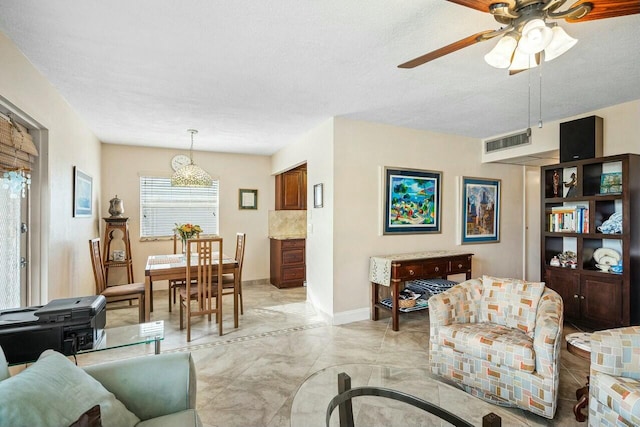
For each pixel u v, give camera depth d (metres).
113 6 1.67
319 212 3.95
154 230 5.13
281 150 5.32
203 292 3.29
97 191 4.45
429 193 4.23
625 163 2.99
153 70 2.42
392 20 1.81
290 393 2.21
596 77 2.58
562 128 3.53
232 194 5.67
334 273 3.63
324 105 3.23
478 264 4.64
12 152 2.17
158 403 1.40
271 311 4.13
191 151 5.15
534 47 1.40
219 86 2.73
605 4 1.26
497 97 3.02
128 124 3.83
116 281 4.82
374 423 1.72
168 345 3.03
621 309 3.04
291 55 2.21
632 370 1.62
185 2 1.64
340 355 2.81
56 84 2.65
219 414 1.98
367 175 3.82
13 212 2.29
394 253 3.99
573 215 3.50
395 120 3.76
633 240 3.01
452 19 1.81
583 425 1.86
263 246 5.91
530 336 2.18
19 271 2.38
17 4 1.64
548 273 3.68
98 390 1.25
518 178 4.99
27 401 1.01
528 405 1.92
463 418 1.62
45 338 1.62
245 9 1.70
